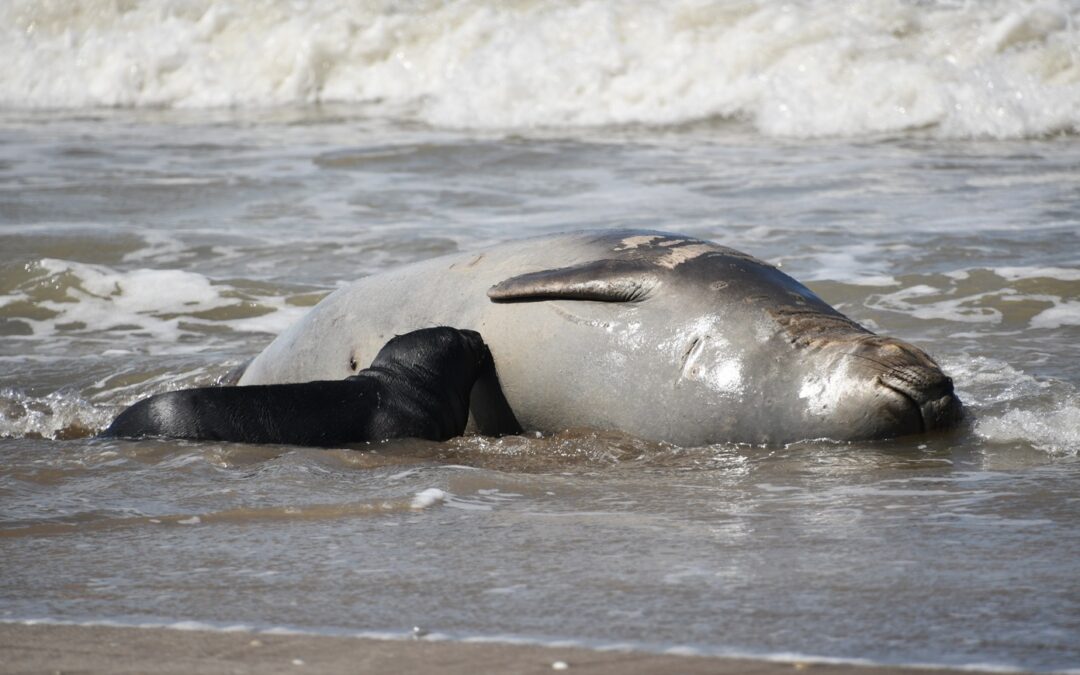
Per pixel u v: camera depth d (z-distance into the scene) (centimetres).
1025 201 4356
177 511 1864
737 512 1822
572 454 2238
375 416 2311
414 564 1564
